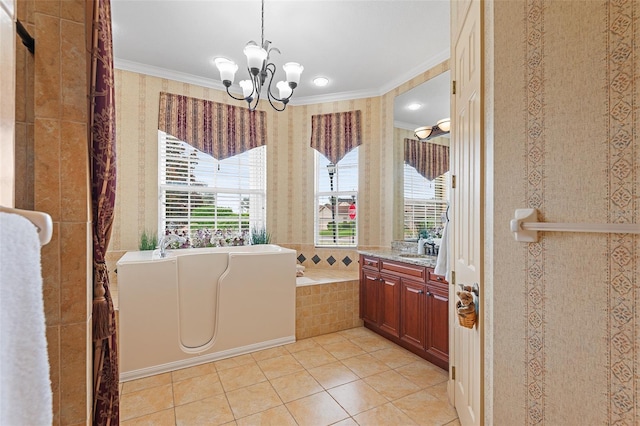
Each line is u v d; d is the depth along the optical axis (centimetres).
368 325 330
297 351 275
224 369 242
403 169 344
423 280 254
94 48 102
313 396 204
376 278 310
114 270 306
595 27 83
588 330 85
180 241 335
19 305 37
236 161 379
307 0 218
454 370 190
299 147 405
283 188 404
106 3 109
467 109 153
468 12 150
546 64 94
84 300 95
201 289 260
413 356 264
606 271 81
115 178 115
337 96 391
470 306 134
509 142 104
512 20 103
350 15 235
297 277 346
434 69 306
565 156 89
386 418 182
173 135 335
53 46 91
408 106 338
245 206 385
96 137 104
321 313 315
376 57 299
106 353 116
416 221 331
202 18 239
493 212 110
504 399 106
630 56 77
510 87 104
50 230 43
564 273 90
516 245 102
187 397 204
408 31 257
